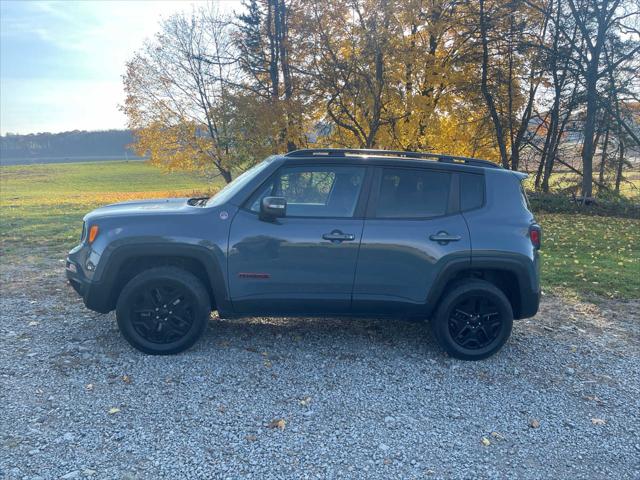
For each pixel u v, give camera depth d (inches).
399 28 724.0
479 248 170.6
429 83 774.5
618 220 704.4
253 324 202.7
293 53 802.2
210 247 164.6
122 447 119.9
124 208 181.8
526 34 860.6
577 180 966.4
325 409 141.5
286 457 119.1
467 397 152.3
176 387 149.4
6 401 137.7
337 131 854.5
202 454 118.6
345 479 112.2
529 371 172.4
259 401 143.9
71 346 175.5
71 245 362.9
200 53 993.5
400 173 174.4
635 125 905.5
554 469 119.6
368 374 164.1
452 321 177.0
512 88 899.4
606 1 828.6
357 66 746.8
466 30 845.2
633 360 185.3
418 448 125.3
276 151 835.4
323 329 201.2
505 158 879.1
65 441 121.0
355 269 168.6
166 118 1030.4
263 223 166.9
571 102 887.1
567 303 257.0
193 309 168.1
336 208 171.0
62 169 2694.4
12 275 272.4
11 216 539.8
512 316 178.4
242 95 829.2
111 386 148.5
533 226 176.1
